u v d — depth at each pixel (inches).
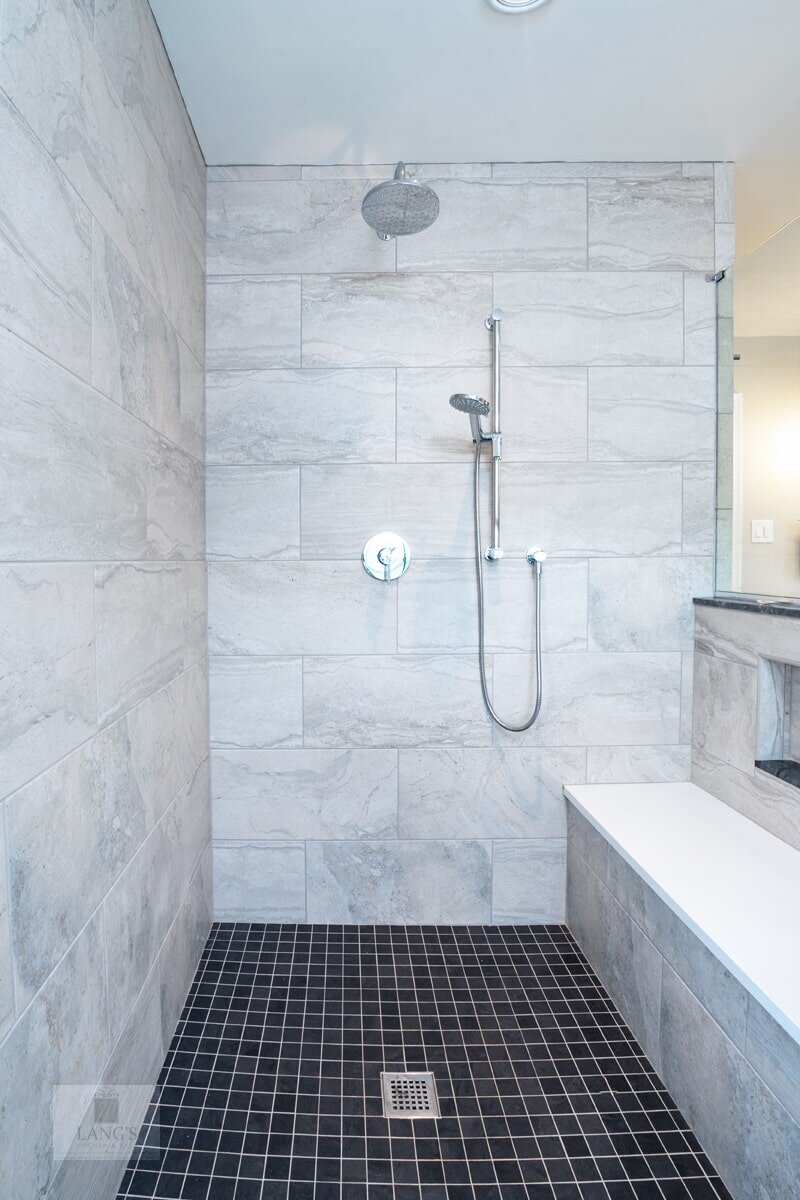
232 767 78.0
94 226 42.4
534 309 77.4
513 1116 52.2
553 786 79.7
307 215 76.4
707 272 78.2
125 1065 48.0
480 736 79.0
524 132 71.8
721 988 47.1
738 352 75.2
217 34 57.6
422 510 77.5
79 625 40.0
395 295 76.8
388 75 63.0
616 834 65.6
